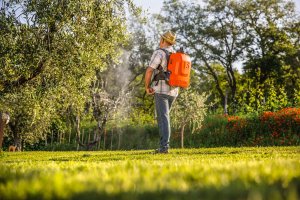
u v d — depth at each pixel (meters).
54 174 3.04
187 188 2.30
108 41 12.58
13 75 11.62
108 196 2.04
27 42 11.37
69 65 11.39
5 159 7.86
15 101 11.90
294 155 6.65
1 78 11.48
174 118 15.92
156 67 7.71
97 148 22.89
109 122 22.45
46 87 11.75
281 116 17.86
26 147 24.91
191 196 2.02
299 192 2.24
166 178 2.74
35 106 11.79
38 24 11.26
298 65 41.31
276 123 17.83
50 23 11.30
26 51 11.40
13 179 2.91
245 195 2.04
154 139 23.33
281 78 40.12
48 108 12.68
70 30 11.62
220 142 19.08
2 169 3.79
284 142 16.75
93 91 19.78
